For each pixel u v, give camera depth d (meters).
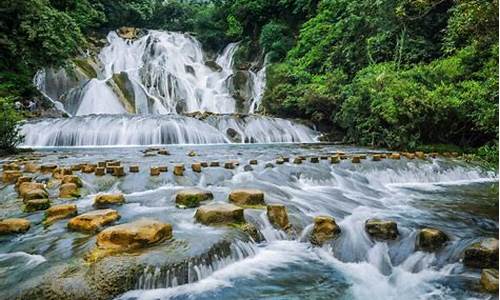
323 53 20.11
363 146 13.59
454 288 3.52
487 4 5.14
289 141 16.27
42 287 2.92
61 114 17.48
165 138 14.32
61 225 4.28
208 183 6.66
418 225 5.09
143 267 3.16
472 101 10.99
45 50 15.90
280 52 24.05
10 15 15.27
